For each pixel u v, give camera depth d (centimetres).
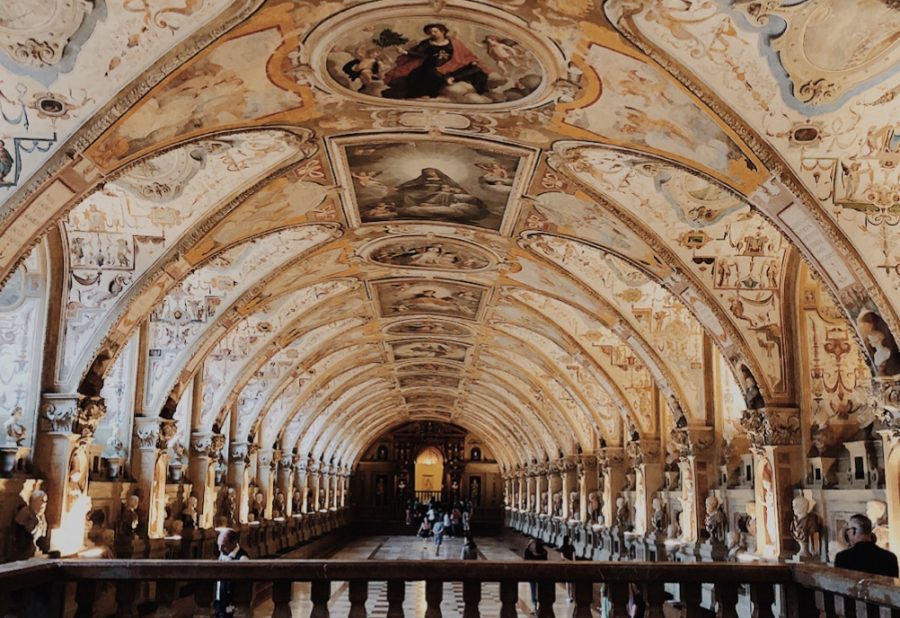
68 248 1427
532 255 1814
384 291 2284
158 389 1836
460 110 1152
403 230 1739
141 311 1487
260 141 1230
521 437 4859
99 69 911
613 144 1159
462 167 1377
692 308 1540
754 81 915
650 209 1391
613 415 2689
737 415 1797
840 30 836
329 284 2141
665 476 2217
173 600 656
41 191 991
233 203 1385
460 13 906
